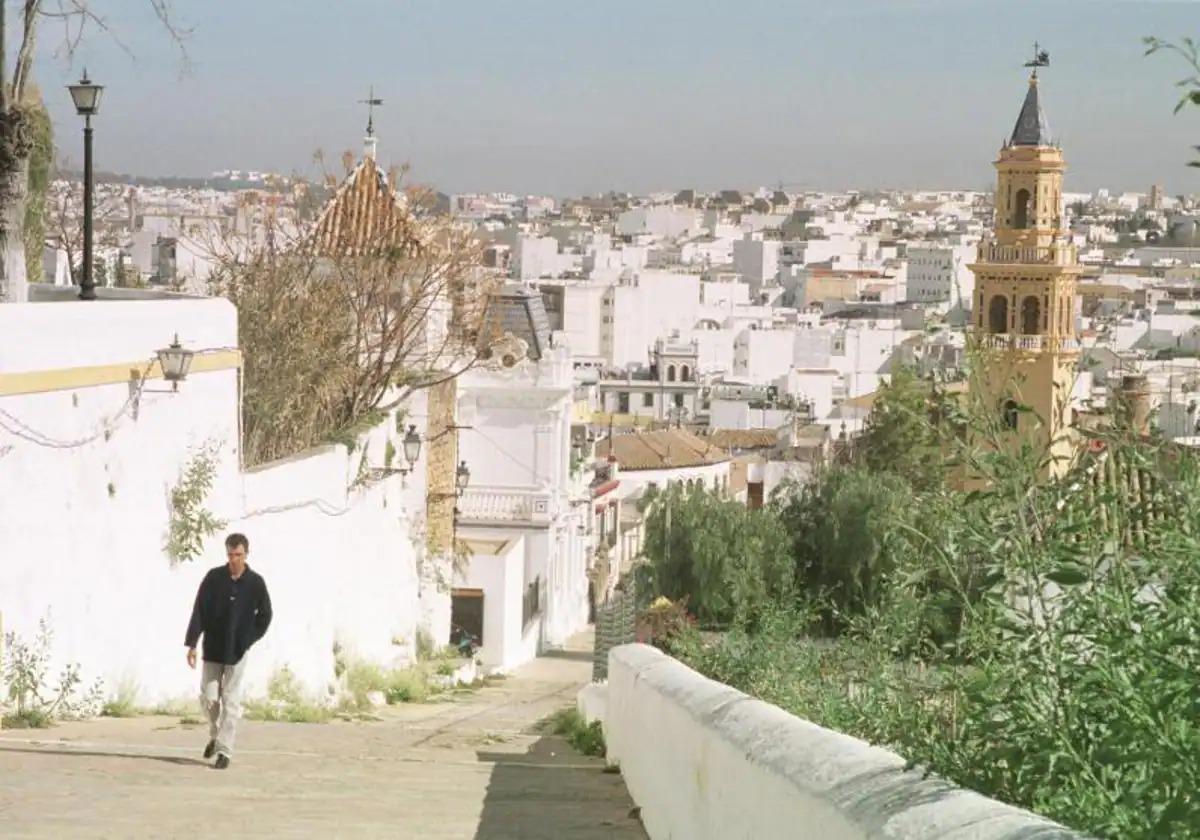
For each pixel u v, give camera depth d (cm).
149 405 2141
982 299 6262
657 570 3828
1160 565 661
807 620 1823
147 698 2130
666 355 16400
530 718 2864
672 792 1121
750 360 17862
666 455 10288
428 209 4622
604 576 7294
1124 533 696
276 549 2623
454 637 4831
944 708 902
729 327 19975
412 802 1345
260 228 6234
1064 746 612
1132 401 757
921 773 648
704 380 16375
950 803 577
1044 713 658
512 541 5316
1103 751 591
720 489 4391
